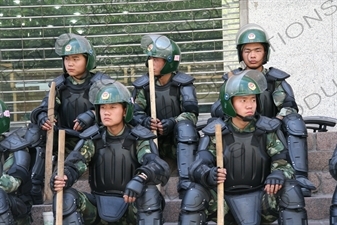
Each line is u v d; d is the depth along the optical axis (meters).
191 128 6.32
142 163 5.25
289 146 6.16
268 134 5.29
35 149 6.42
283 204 4.99
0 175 5.46
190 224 4.97
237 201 5.22
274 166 5.23
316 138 7.21
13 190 5.31
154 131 6.43
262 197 5.22
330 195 6.59
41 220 6.24
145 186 5.09
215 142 5.23
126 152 5.38
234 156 5.25
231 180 5.27
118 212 5.26
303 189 6.29
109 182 5.39
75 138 6.49
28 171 5.47
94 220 5.36
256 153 5.25
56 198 5.00
